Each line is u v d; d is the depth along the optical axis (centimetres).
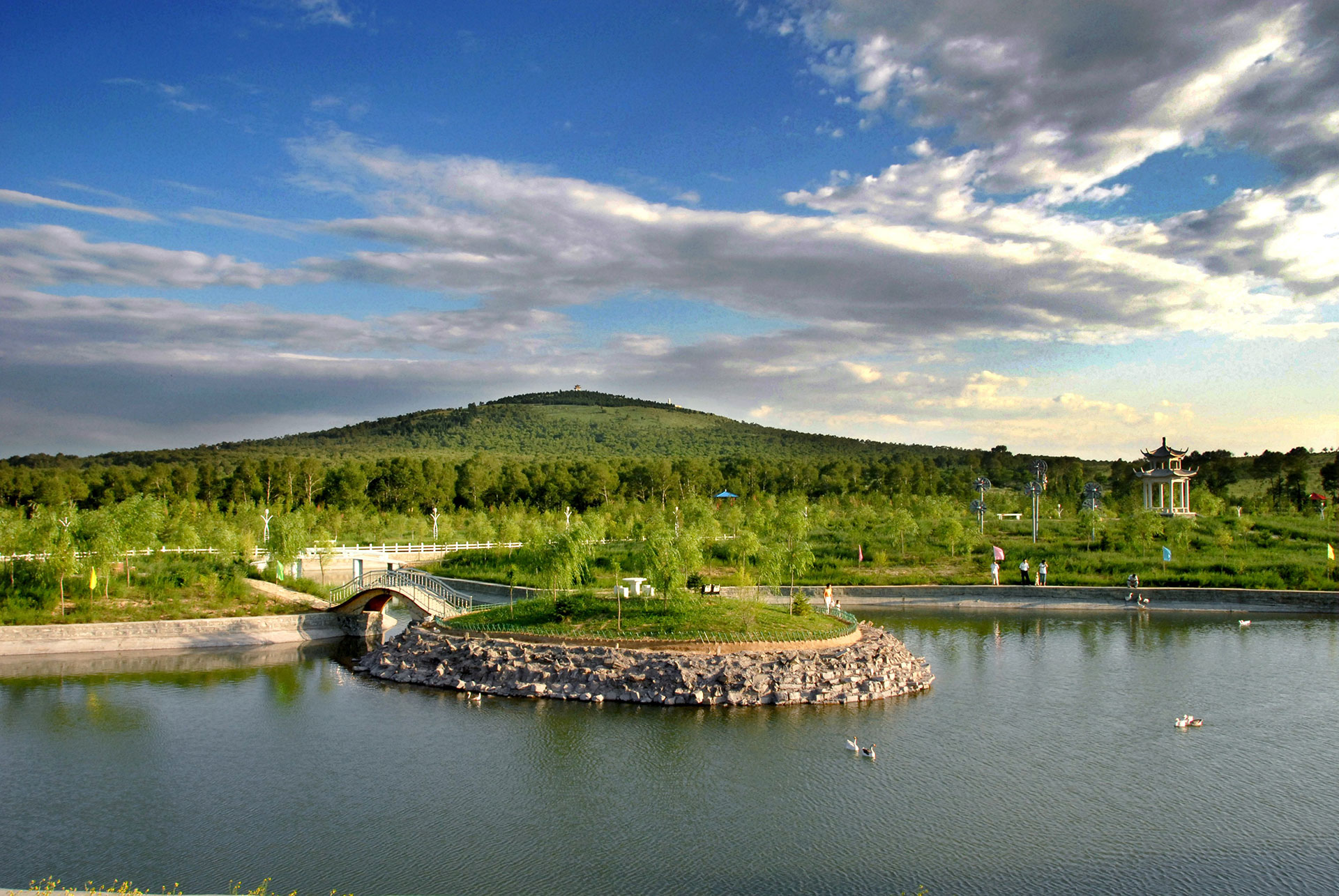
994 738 4478
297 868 3088
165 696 5438
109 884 2955
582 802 3662
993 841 3303
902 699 5231
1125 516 12838
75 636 6869
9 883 2952
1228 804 3656
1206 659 6462
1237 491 19225
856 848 3241
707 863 3128
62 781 3944
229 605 7762
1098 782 3894
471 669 5553
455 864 3119
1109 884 2973
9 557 7775
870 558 11050
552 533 9569
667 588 6072
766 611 6325
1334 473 16350
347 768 4069
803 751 4256
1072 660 6431
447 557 11775
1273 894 2905
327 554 10575
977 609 9081
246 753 4306
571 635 5634
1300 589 9219
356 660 6600
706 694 5022
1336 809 3603
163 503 10706
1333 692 5472
